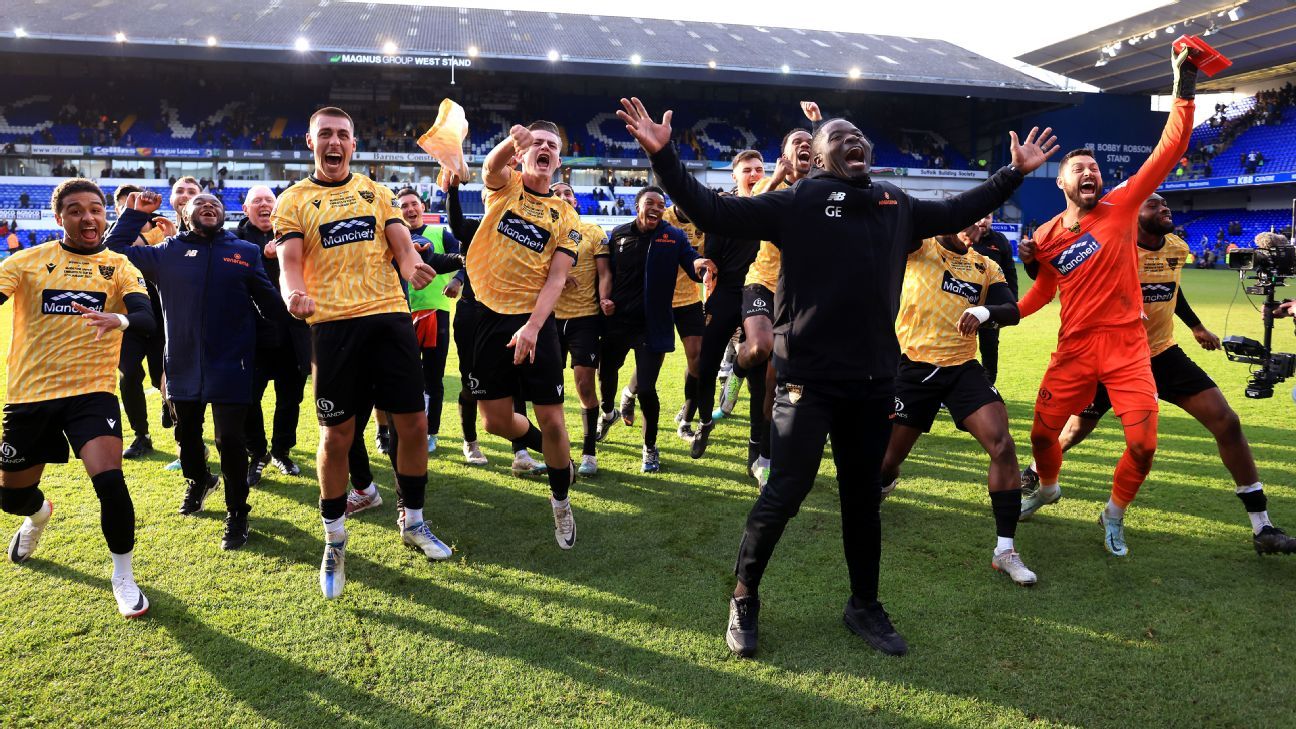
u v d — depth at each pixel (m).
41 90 35.06
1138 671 2.78
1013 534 3.59
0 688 2.63
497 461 5.41
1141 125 42.44
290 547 3.85
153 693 2.62
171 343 3.86
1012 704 2.60
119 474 3.23
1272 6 31.08
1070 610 3.23
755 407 4.88
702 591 3.39
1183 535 4.05
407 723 2.49
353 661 2.83
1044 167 41.44
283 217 3.36
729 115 40.66
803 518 4.28
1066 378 3.88
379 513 4.41
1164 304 4.02
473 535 4.04
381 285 3.48
